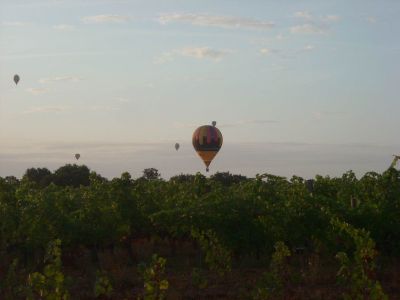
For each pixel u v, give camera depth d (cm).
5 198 2530
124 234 2578
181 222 2200
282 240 2141
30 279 1448
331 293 1716
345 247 1995
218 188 2588
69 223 2412
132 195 2675
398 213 2055
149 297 1459
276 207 2142
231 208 2177
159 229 2667
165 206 2709
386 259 2025
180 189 3127
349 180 2466
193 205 2245
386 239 2048
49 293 1457
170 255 2619
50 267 1455
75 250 2520
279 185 2389
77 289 1870
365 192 2200
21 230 2331
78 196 2844
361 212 2039
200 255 2264
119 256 2541
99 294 1655
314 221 2092
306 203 2117
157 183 3372
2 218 2323
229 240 2153
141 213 2655
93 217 2553
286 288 1761
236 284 1892
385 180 2122
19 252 2375
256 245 2178
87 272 2184
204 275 2073
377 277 1908
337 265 2094
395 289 1783
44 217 2356
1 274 2098
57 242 1498
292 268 1898
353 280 1482
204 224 2166
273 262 1752
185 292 1800
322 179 2411
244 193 2325
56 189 3095
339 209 2056
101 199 2598
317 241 2084
